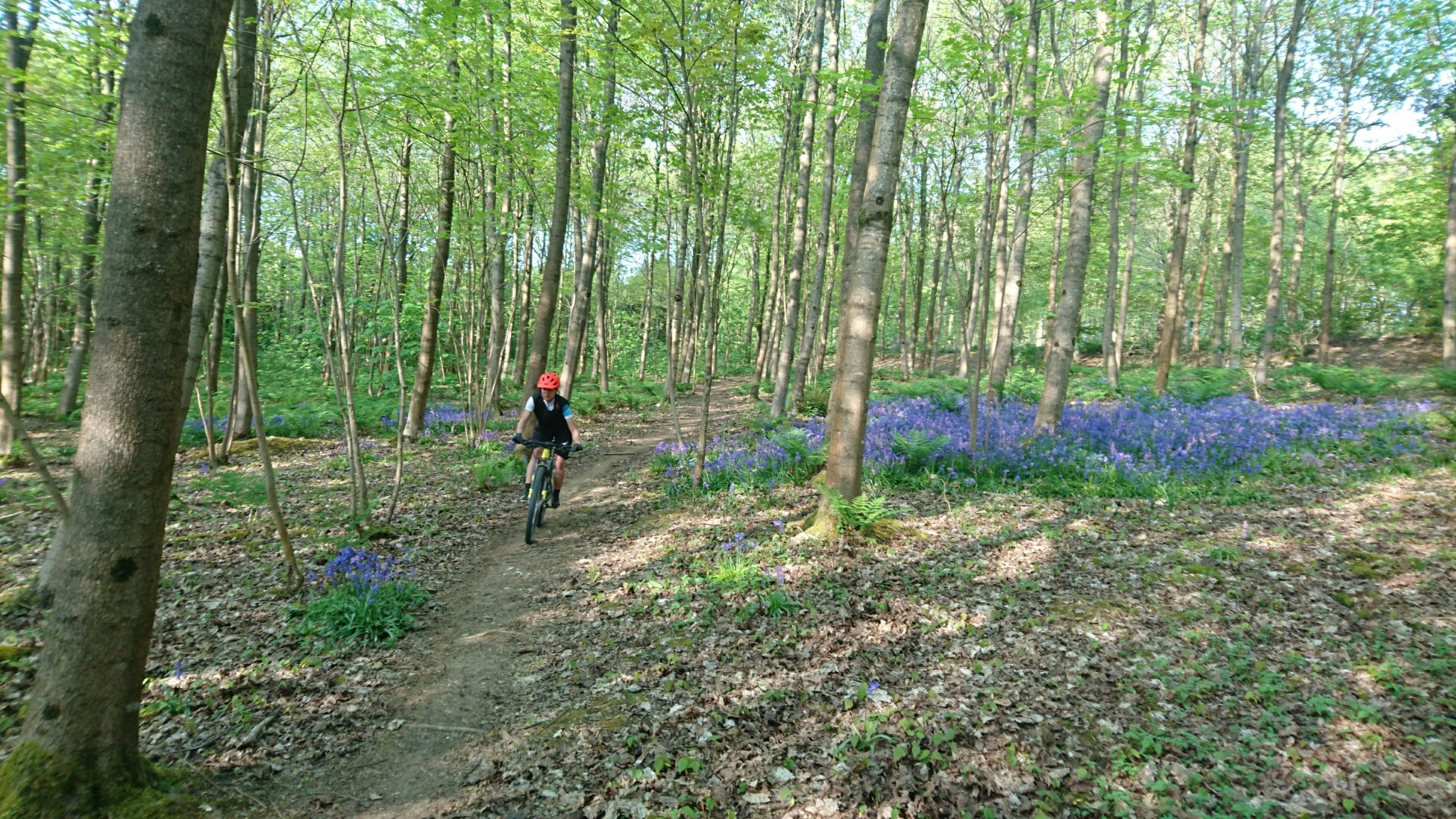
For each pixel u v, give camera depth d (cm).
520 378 2453
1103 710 411
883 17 1030
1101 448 1059
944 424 1179
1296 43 1961
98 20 702
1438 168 2202
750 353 4181
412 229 1619
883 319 4181
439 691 470
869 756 374
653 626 553
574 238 2064
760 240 2817
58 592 291
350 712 439
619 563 706
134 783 309
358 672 488
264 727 412
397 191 1370
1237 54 2241
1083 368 2866
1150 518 770
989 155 1038
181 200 288
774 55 997
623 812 342
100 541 288
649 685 462
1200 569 607
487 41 1086
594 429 1786
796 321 1588
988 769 361
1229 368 2227
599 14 962
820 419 1455
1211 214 2709
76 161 969
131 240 280
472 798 361
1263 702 409
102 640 291
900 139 695
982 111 1105
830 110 948
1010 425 1179
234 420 1268
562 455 823
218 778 363
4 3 721
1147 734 382
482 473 1066
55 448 1153
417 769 387
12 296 1031
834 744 389
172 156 283
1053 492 890
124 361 283
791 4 1888
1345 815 310
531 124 1238
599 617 579
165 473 301
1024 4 875
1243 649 466
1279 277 1934
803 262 1650
